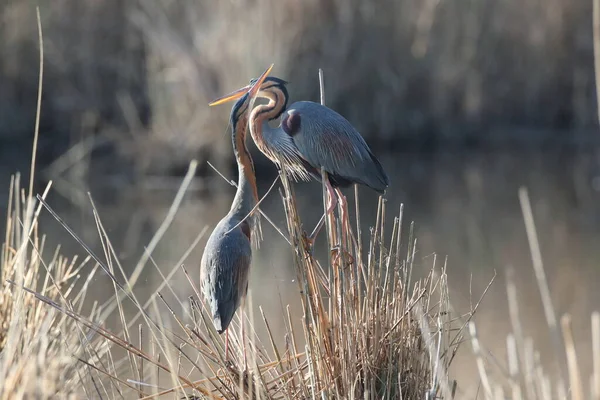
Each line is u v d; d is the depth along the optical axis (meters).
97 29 24.02
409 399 6.14
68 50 23.80
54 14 23.77
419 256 13.49
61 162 21.17
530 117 27.44
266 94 7.77
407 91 25.22
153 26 22.84
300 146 7.82
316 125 7.79
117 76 24.05
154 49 22.17
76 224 15.83
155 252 13.85
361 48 24.36
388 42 24.77
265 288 11.89
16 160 21.92
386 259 6.50
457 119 25.89
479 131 26.19
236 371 6.06
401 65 24.97
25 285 6.87
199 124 20.94
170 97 21.50
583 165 22.78
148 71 23.16
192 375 7.97
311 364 5.97
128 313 10.32
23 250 5.63
